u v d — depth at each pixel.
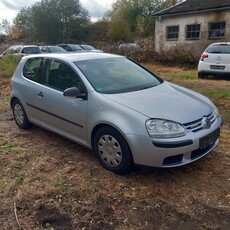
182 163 3.61
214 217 3.17
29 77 5.44
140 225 3.06
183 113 3.73
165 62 19.11
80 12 49.22
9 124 6.25
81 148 4.88
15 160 4.48
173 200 3.44
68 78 4.57
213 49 12.20
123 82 4.50
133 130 3.60
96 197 3.51
